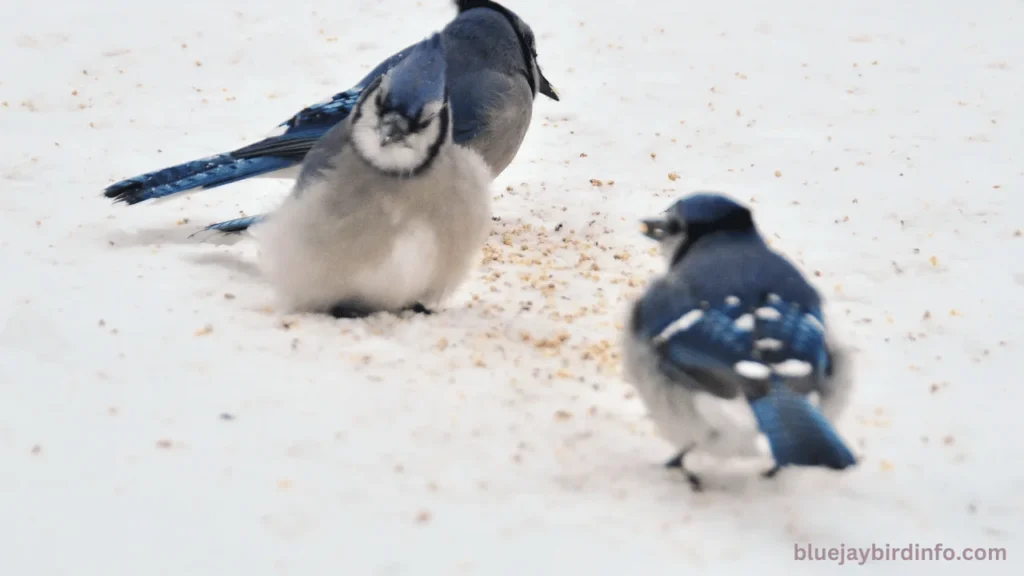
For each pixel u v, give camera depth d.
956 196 14.48
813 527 7.25
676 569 6.69
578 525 7.11
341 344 9.80
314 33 21.06
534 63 14.69
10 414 8.38
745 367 6.76
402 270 10.30
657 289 7.65
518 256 12.79
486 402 8.78
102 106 17.66
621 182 15.26
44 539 6.84
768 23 22.14
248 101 18.06
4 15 21.59
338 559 6.69
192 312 10.48
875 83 19.03
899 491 7.80
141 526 6.99
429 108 10.00
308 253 10.25
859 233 13.48
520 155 16.22
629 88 18.83
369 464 7.77
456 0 14.74
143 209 13.95
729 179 15.32
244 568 6.59
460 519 7.13
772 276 7.28
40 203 13.85
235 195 14.84
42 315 10.05
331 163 10.16
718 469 8.01
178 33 20.91
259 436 8.10
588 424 8.53
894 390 9.55
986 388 9.61
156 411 8.47
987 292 11.79
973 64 19.86
